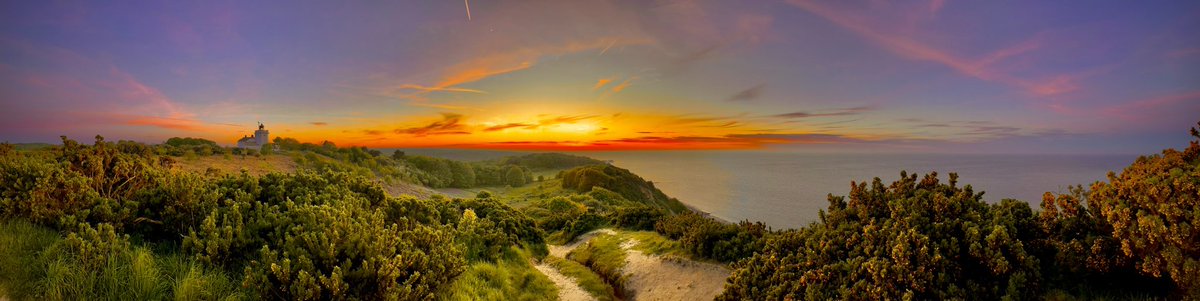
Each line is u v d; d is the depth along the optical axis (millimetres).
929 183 7926
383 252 7559
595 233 22797
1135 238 4914
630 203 73125
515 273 12414
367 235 7484
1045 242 6148
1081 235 6039
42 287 5367
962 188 7445
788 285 7598
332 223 7594
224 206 9492
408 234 8938
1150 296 5184
